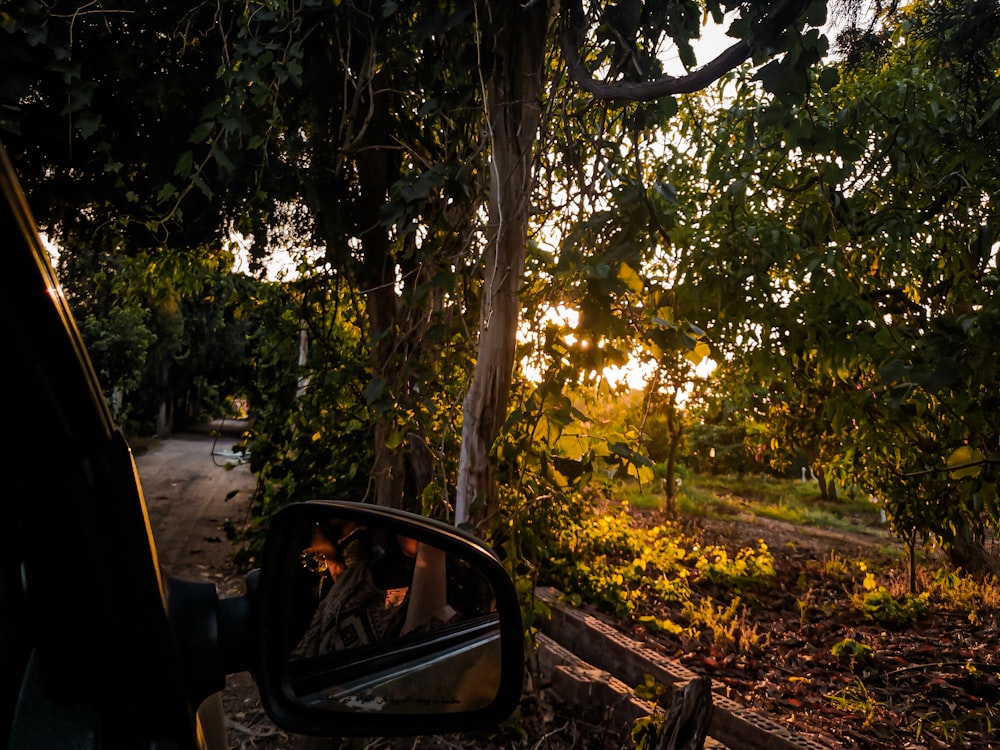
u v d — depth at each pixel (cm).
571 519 620
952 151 450
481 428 373
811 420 852
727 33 256
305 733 101
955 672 628
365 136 477
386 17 409
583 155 396
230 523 762
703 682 262
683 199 618
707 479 2500
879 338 449
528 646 379
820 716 509
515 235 364
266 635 98
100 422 75
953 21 254
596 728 415
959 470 360
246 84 398
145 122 442
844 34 244
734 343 538
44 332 65
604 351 314
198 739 82
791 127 295
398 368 484
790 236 510
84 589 72
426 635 130
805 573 1030
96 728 73
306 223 550
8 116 351
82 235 536
